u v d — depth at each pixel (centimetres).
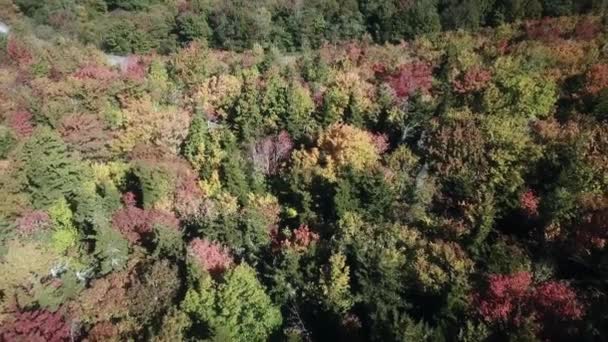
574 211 5075
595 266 4631
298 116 7481
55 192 5931
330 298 4594
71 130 7025
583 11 10469
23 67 8881
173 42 12006
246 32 11556
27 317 4478
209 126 7756
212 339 4078
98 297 4806
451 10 11038
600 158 5600
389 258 4678
